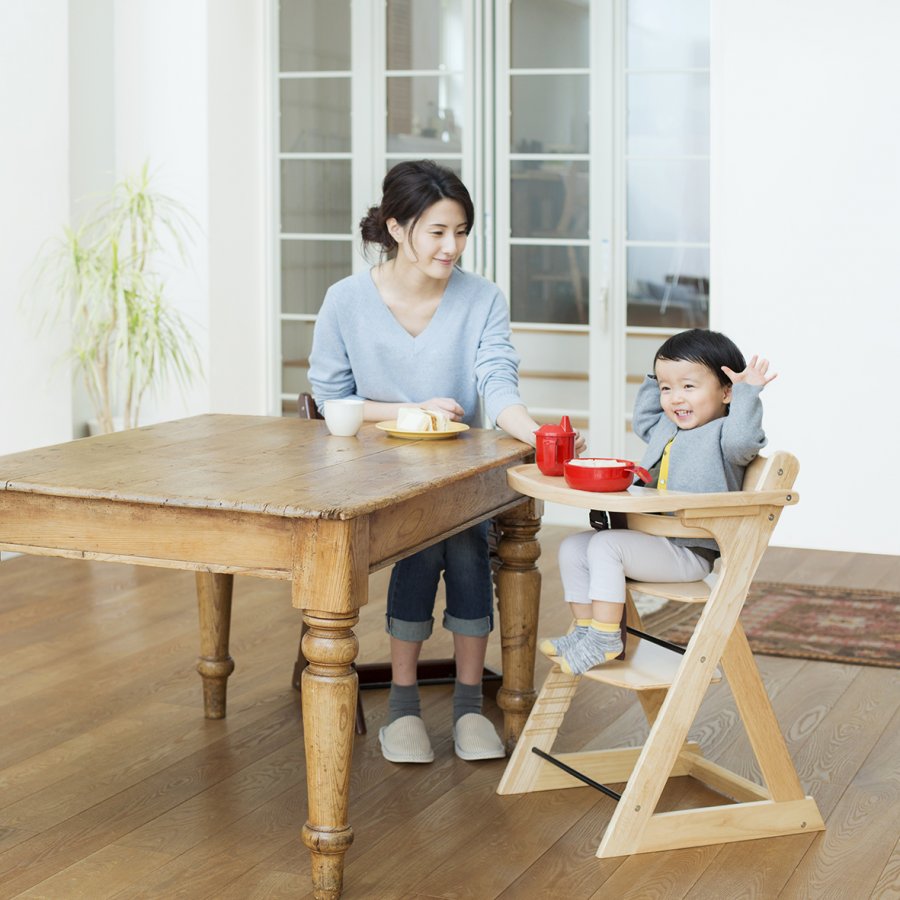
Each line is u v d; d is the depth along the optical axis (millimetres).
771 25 5031
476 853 2588
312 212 6008
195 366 5766
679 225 5508
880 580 4730
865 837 2668
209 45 5617
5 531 2453
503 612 3113
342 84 5902
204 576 3273
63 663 3766
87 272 5117
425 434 2973
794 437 5180
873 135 4953
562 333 5727
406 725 3092
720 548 2566
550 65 5605
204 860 2561
